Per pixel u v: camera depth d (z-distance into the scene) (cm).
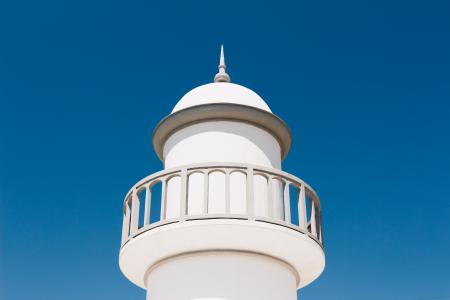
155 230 1406
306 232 1438
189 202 1518
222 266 1444
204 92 1756
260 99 1800
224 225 1361
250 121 1647
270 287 1462
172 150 1664
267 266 1483
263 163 1612
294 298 1540
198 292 1423
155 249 1468
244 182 1539
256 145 1625
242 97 1733
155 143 1738
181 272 1462
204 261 1455
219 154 1583
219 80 1848
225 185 1447
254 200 1525
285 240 1416
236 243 1433
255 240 1416
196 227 1370
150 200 1475
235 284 1429
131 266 1570
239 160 1583
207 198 1400
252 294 1430
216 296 1414
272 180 1448
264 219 1382
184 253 1475
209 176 1533
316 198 1540
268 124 1659
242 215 1374
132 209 1493
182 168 1444
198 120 1642
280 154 1725
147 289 1581
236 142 1606
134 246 1459
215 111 1623
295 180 1480
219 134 1612
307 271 1593
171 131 1686
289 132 1706
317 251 1470
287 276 1527
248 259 1464
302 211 1462
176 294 1444
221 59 1905
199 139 1617
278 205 1576
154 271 1551
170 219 1399
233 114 1628
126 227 1522
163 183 1455
